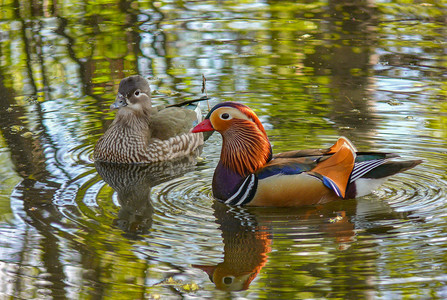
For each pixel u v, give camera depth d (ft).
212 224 35.27
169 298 28.43
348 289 28.76
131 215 36.32
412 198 38.14
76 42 66.03
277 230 34.40
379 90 54.75
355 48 64.34
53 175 42.16
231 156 38.29
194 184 41.73
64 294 28.63
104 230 34.35
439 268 30.14
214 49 64.69
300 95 54.39
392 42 65.41
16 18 72.18
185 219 35.96
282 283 29.37
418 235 33.42
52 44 65.26
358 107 51.75
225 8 77.05
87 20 72.08
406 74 57.77
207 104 53.62
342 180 37.50
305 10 75.87
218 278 29.81
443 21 71.05
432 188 39.37
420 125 48.19
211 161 47.06
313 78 57.77
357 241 32.94
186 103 51.67
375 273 29.89
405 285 28.81
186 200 38.86
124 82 47.29
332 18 72.90
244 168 38.14
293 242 32.94
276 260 31.22
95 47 64.90
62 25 70.38
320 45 65.36
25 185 40.32
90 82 57.57
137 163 46.88
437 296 27.94
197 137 50.31
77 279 29.76
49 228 34.40
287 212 36.83
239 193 37.83
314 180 36.96
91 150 46.83
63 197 38.70
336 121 49.42
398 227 34.45
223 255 31.78
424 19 71.87
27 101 53.88
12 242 32.83
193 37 67.67
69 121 50.98
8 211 36.50
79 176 42.39
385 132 47.21
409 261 30.81
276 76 58.44
